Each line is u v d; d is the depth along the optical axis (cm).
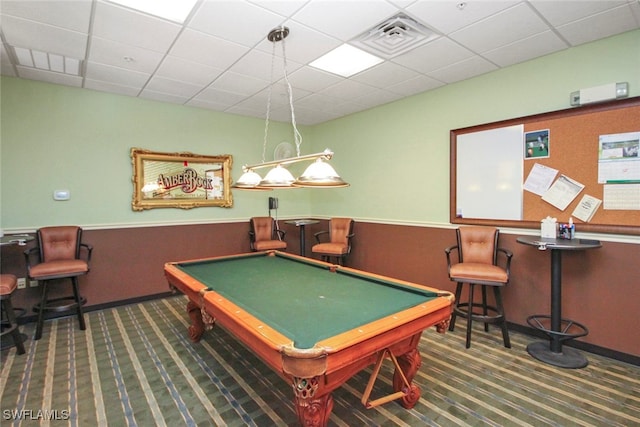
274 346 141
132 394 226
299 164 597
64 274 328
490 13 238
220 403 216
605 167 275
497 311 311
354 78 365
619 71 267
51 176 377
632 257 263
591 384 236
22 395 225
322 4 226
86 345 303
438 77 363
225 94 421
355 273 269
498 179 343
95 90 402
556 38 275
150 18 242
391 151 457
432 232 408
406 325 172
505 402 216
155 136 446
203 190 487
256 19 244
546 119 307
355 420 199
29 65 325
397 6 229
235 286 241
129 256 427
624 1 222
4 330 298
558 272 279
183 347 298
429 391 228
